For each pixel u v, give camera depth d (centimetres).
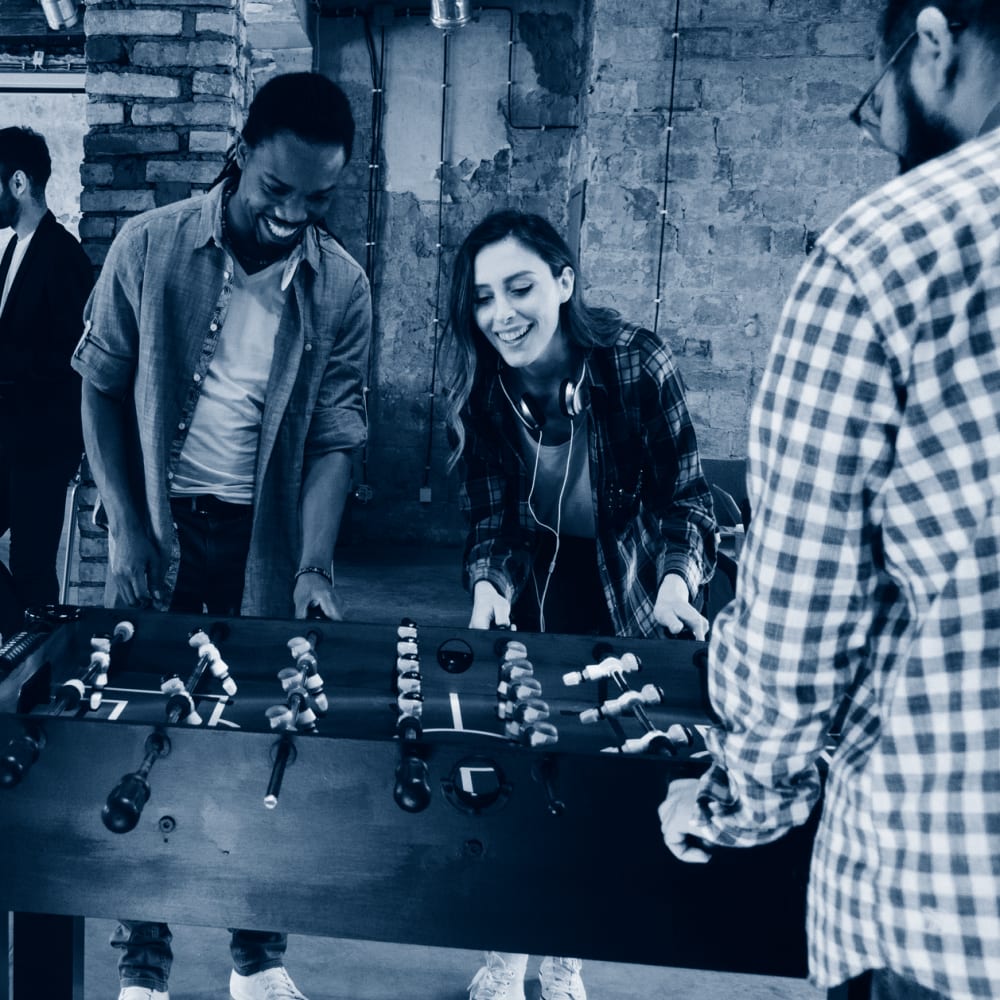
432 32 631
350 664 171
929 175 84
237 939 195
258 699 161
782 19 522
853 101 525
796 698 89
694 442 212
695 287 545
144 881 127
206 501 224
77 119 655
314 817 124
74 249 332
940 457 81
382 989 213
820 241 86
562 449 214
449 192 645
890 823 85
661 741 138
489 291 195
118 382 223
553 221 642
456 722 157
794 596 86
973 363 80
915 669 84
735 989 218
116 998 204
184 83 327
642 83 531
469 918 125
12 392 333
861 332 82
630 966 226
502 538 215
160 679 169
